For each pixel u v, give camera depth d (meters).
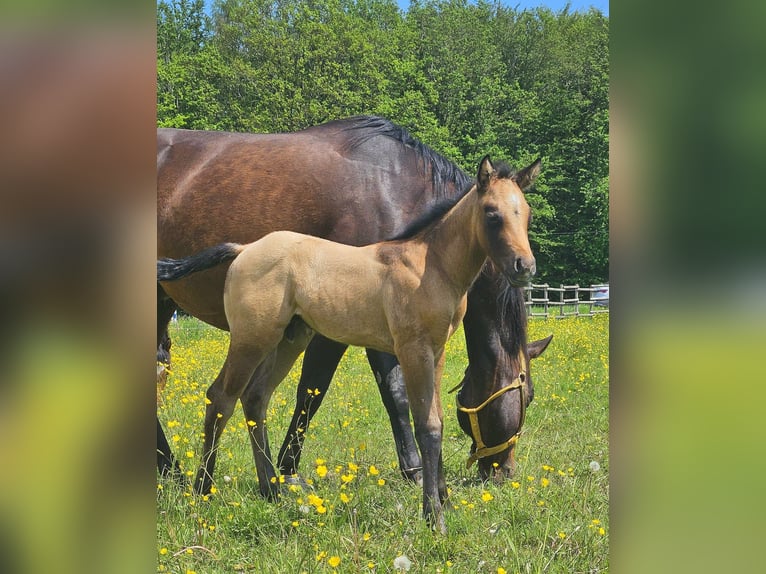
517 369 4.56
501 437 4.53
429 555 3.25
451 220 3.81
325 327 4.12
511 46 41.16
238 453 5.02
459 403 4.66
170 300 5.62
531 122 35.75
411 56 37.66
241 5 36.00
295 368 8.92
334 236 4.99
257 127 29.77
